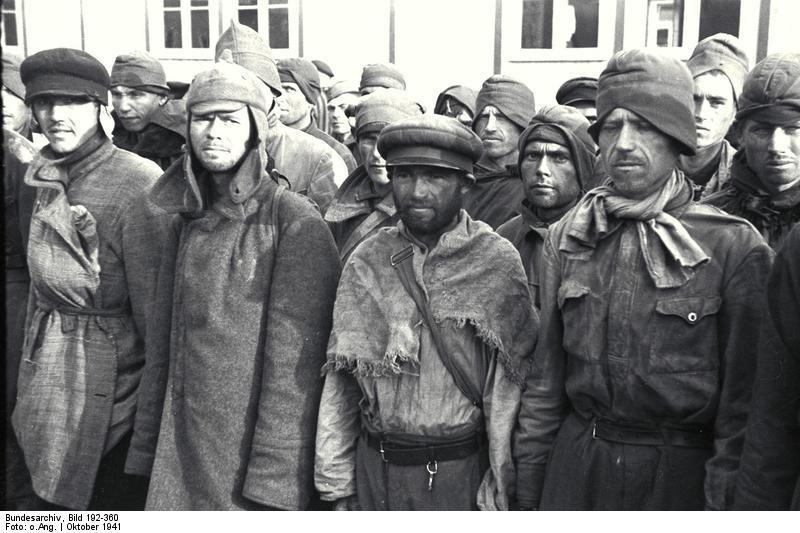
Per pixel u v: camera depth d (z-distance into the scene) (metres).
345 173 3.55
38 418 2.44
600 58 3.59
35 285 2.49
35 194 2.76
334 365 2.02
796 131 2.09
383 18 3.95
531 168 2.58
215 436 2.09
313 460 2.11
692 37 3.51
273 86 3.30
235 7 4.14
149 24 4.13
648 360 1.73
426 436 1.95
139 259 2.38
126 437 2.48
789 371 1.57
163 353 2.25
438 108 3.77
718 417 1.73
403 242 2.04
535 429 1.96
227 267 2.12
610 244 1.83
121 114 3.71
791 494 1.59
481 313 1.93
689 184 1.87
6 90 3.44
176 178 2.17
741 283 1.71
